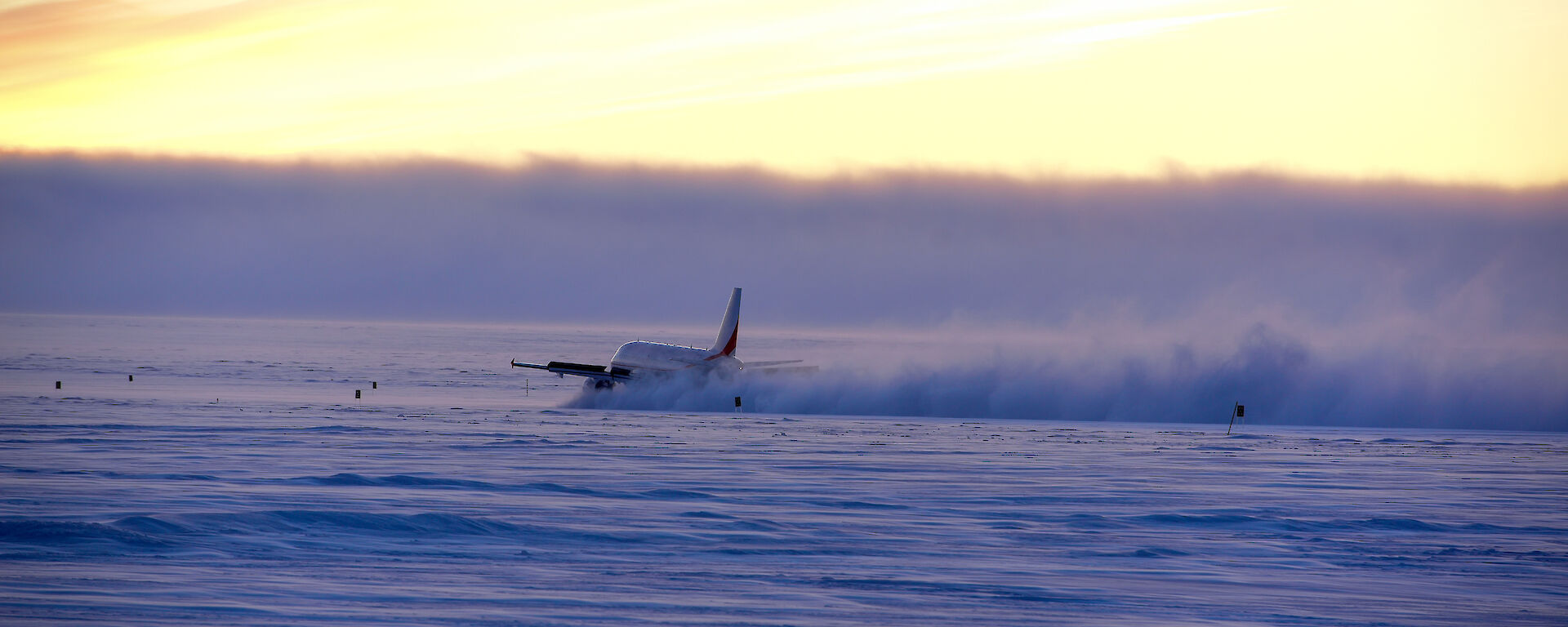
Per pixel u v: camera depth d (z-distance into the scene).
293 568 54.91
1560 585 58.69
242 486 86.31
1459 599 54.81
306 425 154.00
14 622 42.56
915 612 49.25
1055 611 50.34
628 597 50.78
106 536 60.81
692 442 139.38
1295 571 61.56
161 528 64.12
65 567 53.06
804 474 104.19
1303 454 134.12
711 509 80.00
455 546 62.91
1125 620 48.97
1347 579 59.50
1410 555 66.62
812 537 69.00
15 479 88.25
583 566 58.28
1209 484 100.69
